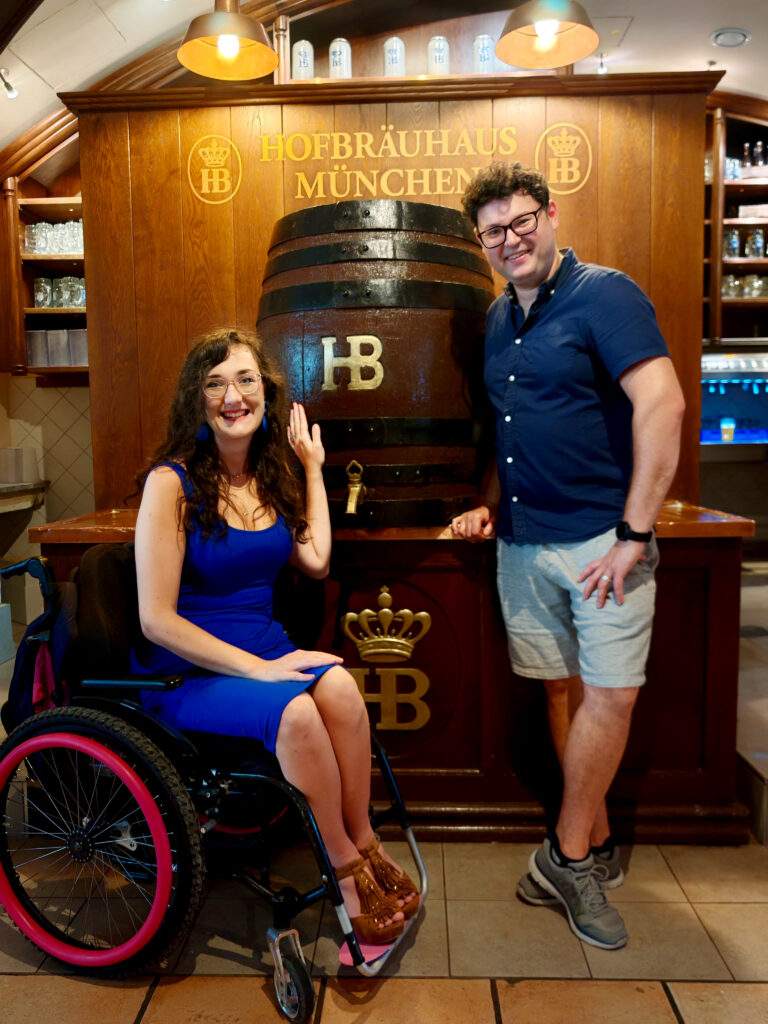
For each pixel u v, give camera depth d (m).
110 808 1.81
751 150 5.20
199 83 3.71
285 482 1.74
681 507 2.30
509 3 3.25
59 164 4.11
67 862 1.98
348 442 1.83
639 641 1.62
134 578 1.72
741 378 4.91
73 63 3.43
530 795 2.07
